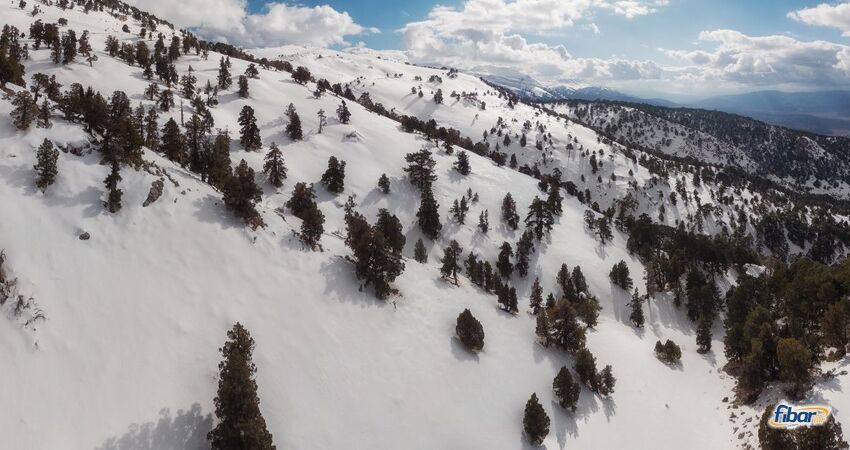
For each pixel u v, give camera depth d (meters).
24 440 35.84
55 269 47.50
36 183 53.62
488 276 100.75
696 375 79.88
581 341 76.06
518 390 63.66
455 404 57.06
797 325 69.69
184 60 192.25
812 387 56.66
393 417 51.41
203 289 54.34
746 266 139.50
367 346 59.38
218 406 41.78
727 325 96.50
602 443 58.75
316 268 67.12
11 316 42.06
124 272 51.03
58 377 40.44
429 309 73.75
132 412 40.59
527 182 173.38
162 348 46.25
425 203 118.38
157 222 58.38
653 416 65.69
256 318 54.66
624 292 115.06
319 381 51.28
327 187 121.81
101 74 138.62
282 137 143.38
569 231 142.62
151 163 66.44
